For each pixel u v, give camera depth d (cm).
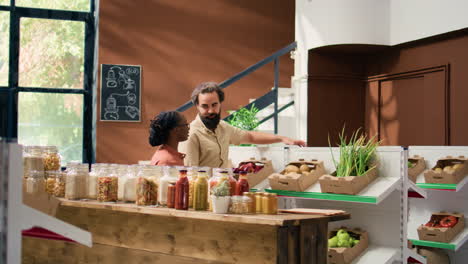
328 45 669
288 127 712
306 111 699
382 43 665
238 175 281
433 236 400
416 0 627
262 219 224
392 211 338
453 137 596
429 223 412
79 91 784
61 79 781
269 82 802
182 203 254
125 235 287
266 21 807
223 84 638
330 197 330
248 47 801
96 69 764
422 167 402
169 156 299
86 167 300
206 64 788
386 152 336
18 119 768
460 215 408
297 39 727
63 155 783
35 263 329
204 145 355
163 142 303
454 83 595
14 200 153
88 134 787
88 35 787
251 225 238
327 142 709
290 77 812
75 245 310
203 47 788
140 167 285
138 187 271
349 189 320
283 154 387
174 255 267
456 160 387
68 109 786
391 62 682
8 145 153
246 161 393
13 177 153
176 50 779
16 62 765
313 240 238
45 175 311
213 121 357
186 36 782
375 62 710
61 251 315
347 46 675
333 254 326
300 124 709
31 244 332
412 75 652
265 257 232
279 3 812
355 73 722
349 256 325
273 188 360
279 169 388
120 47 762
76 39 785
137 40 767
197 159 353
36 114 775
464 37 582
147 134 765
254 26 803
